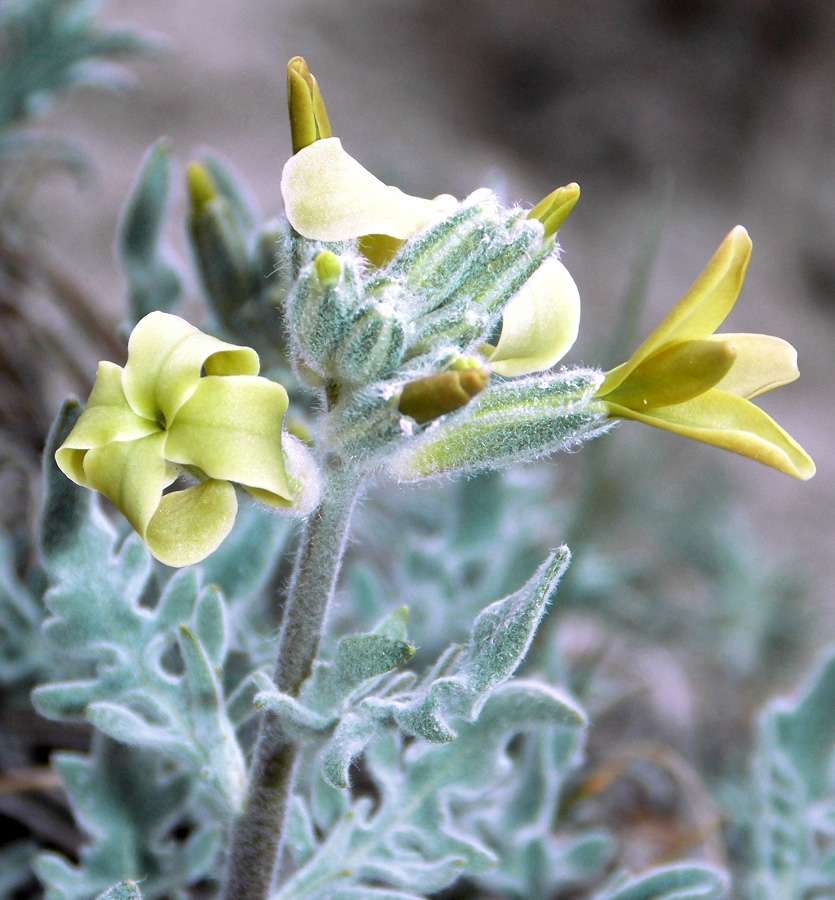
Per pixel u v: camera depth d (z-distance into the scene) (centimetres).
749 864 20
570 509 28
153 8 52
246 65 51
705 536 37
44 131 43
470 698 13
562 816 21
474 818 19
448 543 23
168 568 19
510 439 14
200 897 19
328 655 17
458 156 56
